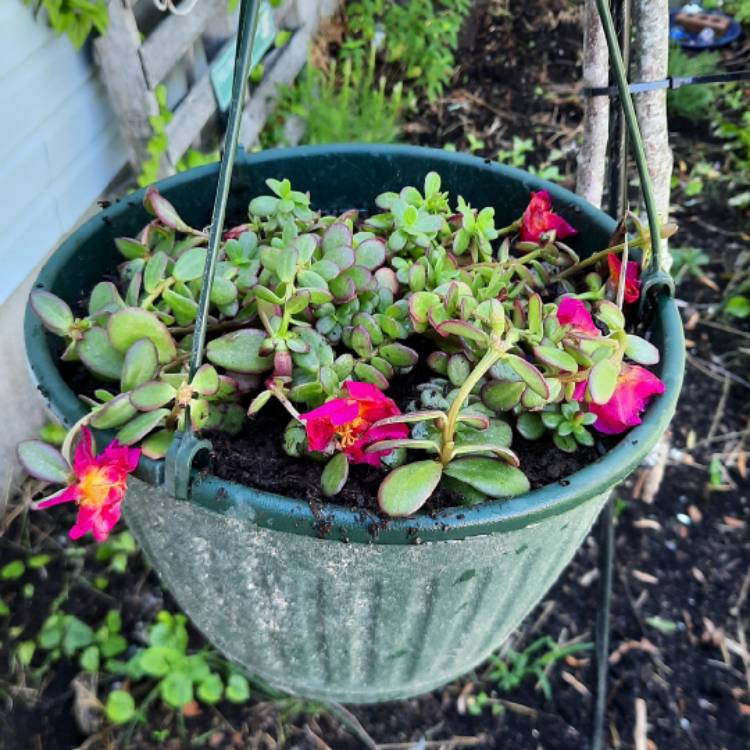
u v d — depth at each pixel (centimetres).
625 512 58
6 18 46
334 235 34
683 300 73
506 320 31
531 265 40
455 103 94
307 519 26
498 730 48
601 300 32
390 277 35
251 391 33
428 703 48
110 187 62
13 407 54
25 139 50
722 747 48
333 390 29
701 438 63
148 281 32
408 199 37
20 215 51
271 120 78
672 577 55
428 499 28
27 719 46
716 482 60
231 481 27
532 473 31
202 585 34
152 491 29
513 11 103
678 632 52
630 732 48
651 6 41
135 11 58
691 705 49
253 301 33
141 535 35
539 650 51
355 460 29
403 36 95
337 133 79
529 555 32
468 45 100
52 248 55
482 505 27
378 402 27
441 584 31
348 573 30
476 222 36
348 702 46
